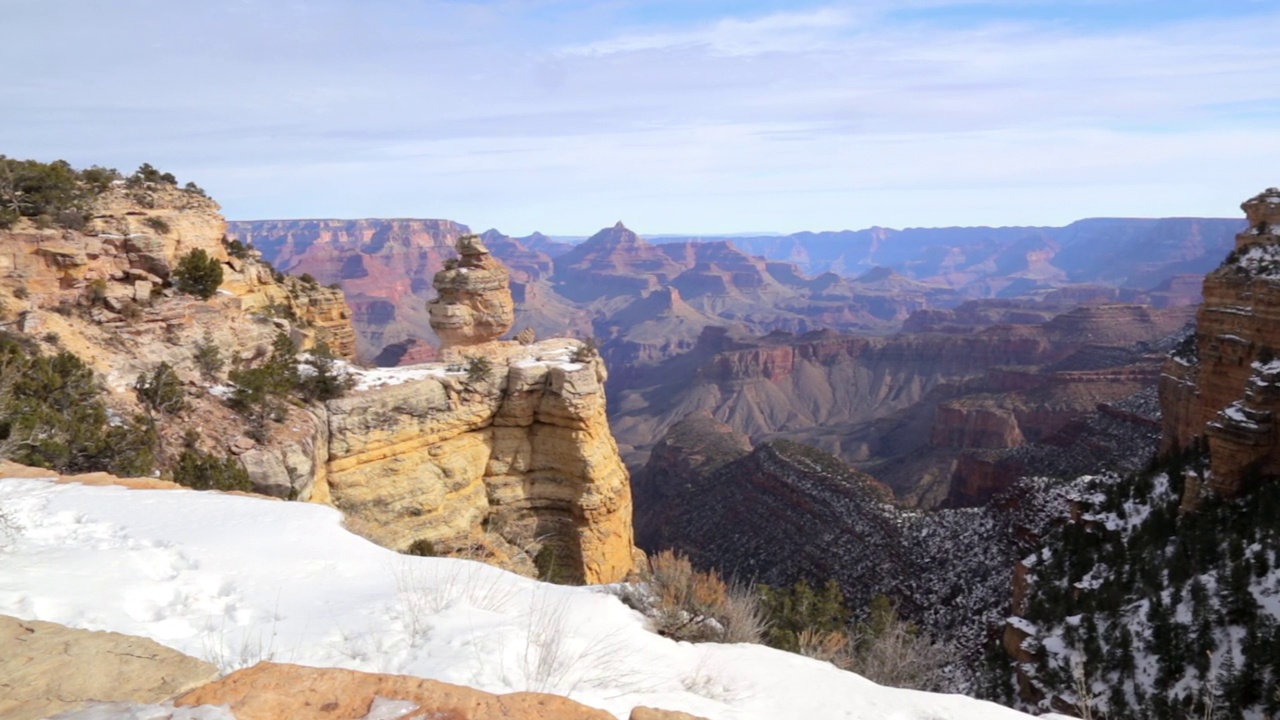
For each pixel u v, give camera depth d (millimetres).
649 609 10805
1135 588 30344
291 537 11445
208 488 23250
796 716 7906
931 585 52594
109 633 6750
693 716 6227
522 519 35594
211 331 31406
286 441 27594
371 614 8625
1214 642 24344
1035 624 32344
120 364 27078
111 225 30859
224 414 27766
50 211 29016
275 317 40156
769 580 72000
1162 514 36188
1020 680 29094
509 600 9852
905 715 8047
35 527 11336
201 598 9055
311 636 7973
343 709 5445
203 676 6152
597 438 36438
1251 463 32625
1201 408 42906
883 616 25609
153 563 10047
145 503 12945
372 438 31703
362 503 31281
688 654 9359
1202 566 28656
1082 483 49688
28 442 18219
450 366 36312
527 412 35750
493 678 7262
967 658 39125
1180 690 23484
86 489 13750
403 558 11047
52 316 26453
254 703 5367
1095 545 37594
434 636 8062
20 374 21844
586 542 35594
